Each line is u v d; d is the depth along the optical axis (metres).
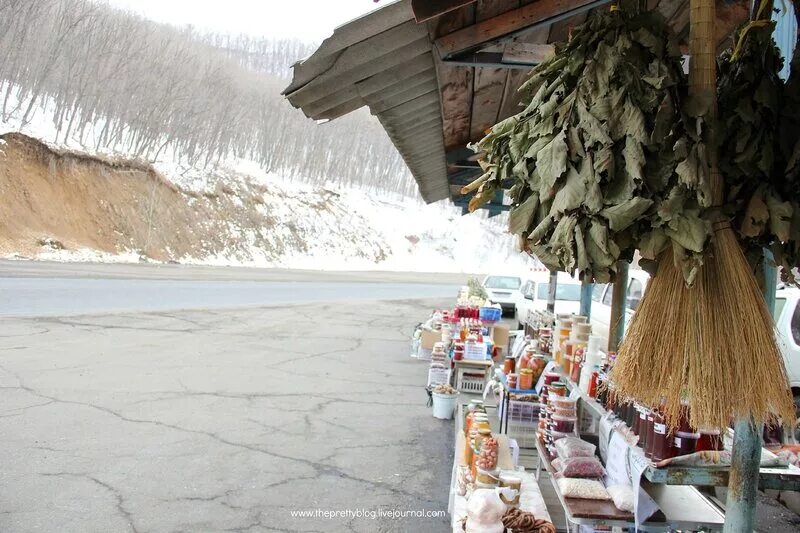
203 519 4.14
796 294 5.96
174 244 34.78
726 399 1.65
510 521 3.01
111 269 23.97
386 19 2.09
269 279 27.20
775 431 3.64
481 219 67.69
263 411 6.68
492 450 3.60
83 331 10.60
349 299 20.39
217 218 40.09
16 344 9.21
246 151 56.91
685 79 1.73
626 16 1.75
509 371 5.80
